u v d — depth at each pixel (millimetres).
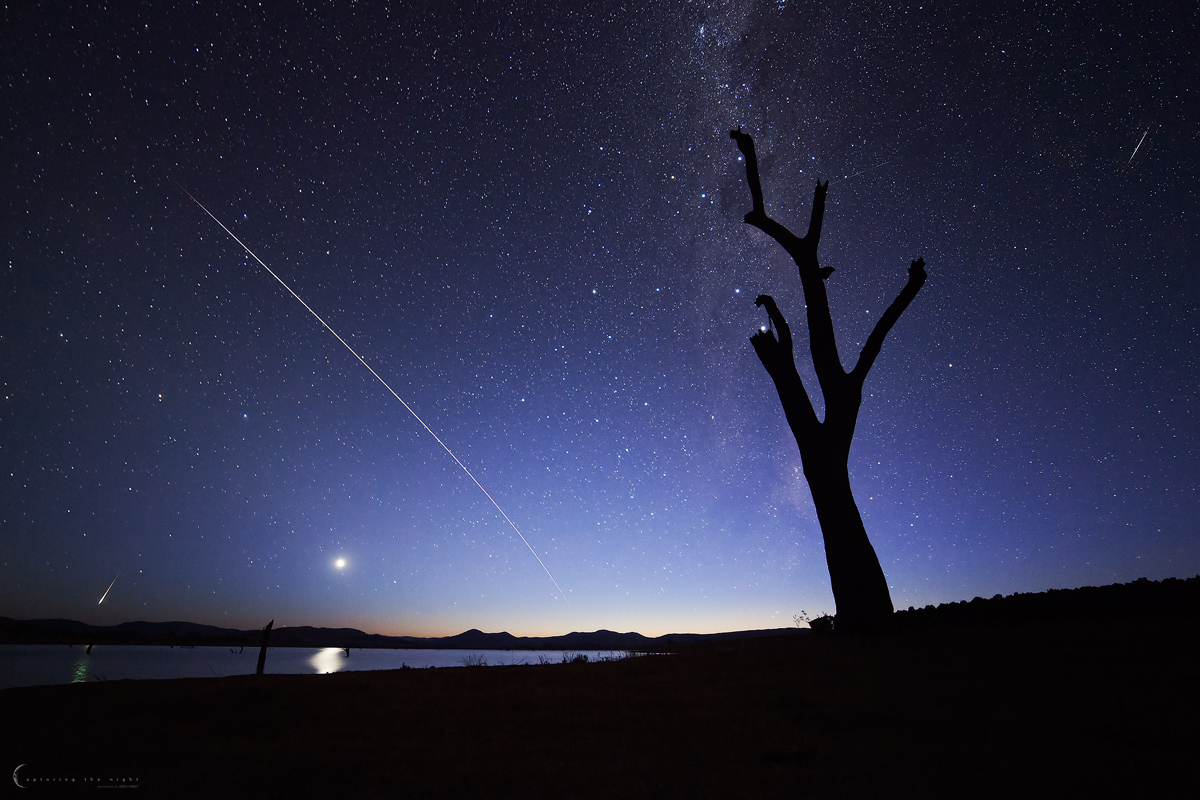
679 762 3965
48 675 27938
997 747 3959
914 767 3654
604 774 3744
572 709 5969
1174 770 3396
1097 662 6883
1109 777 3332
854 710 5312
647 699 6383
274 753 4355
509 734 4906
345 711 6051
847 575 12477
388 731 5086
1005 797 3119
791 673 7801
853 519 12930
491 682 8203
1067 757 3699
